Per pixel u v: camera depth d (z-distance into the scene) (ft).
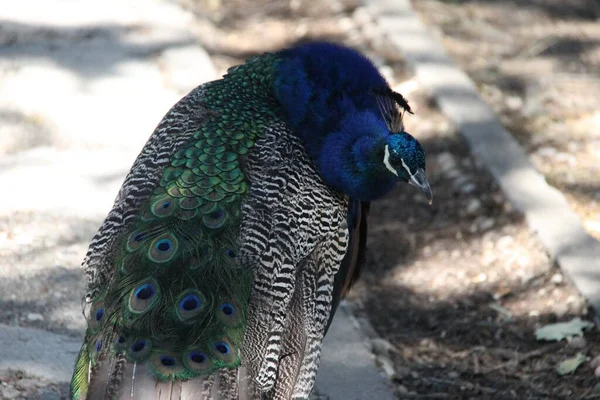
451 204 38.37
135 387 21.21
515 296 33.53
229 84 27.78
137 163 25.50
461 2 55.01
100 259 24.00
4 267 31.73
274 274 23.79
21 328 29.22
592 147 42.57
